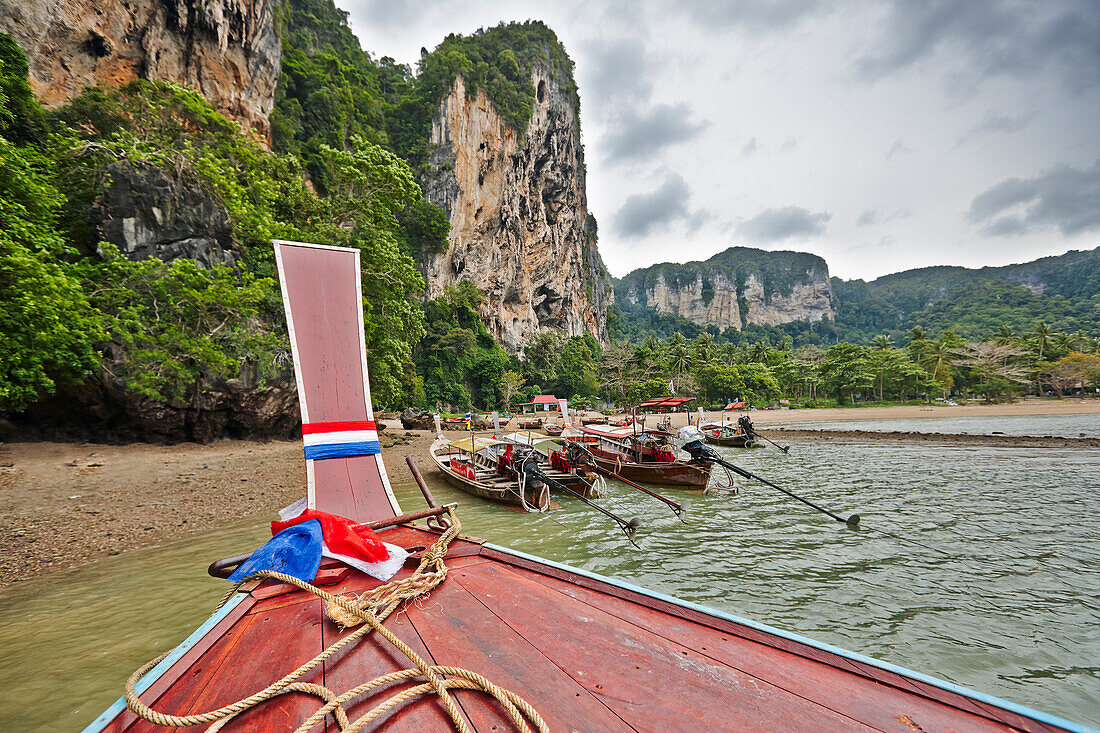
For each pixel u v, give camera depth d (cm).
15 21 2008
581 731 163
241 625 255
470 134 6347
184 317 1563
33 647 437
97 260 1504
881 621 515
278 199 2141
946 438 2488
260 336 1742
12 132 1603
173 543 750
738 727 163
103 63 2369
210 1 2836
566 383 7094
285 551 318
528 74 7738
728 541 795
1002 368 7112
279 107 4006
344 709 172
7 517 827
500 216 6912
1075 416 4497
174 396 1542
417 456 1839
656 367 7394
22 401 1164
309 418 500
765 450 2173
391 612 261
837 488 1248
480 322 6406
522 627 244
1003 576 638
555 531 856
